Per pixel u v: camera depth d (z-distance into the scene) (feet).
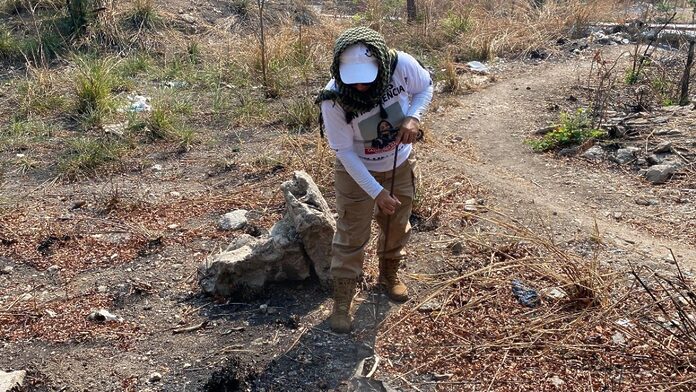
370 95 11.09
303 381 12.02
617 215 18.30
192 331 13.57
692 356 11.87
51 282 15.58
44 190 20.56
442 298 14.08
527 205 18.33
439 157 21.67
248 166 21.72
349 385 11.77
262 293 14.44
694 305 12.62
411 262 15.56
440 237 16.55
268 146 23.52
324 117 11.59
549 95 29.37
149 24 35.60
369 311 13.82
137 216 18.58
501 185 19.54
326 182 19.48
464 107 28.09
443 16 41.01
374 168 12.35
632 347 12.34
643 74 30.53
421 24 39.42
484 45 36.09
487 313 13.56
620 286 14.20
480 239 16.10
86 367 12.66
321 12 43.32
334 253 13.01
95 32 34.37
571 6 40.22
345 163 11.75
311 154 21.81
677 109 25.55
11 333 13.74
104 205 19.29
